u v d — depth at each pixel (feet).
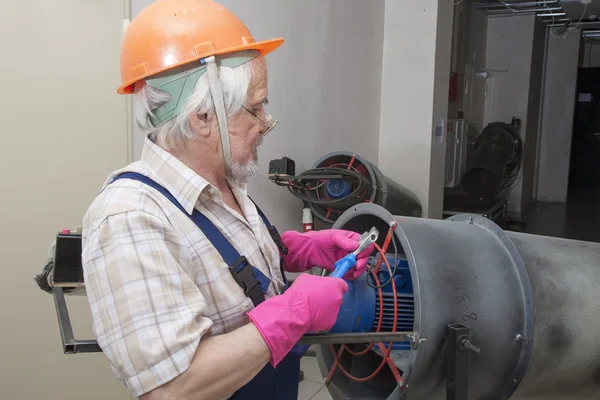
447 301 3.69
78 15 5.42
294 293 2.92
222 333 3.01
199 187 2.91
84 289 3.53
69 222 5.56
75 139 5.53
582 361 4.35
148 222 2.67
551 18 20.08
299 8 8.59
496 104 19.93
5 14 4.87
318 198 8.11
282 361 3.49
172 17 2.97
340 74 9.91
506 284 4.00
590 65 28.17
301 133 8.94
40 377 5.43
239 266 3.05
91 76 5.60
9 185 5.04
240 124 3.09
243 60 3.01
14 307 5.17
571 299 4.26
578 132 29.07
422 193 11.35
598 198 24.75
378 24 11.13
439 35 11.09
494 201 14.88
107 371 6.00
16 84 5.00
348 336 3.29
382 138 11.68
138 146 6.20
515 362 4.00
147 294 2.52
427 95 11.12
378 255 3.96
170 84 2.91
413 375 3.51
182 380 2.48
